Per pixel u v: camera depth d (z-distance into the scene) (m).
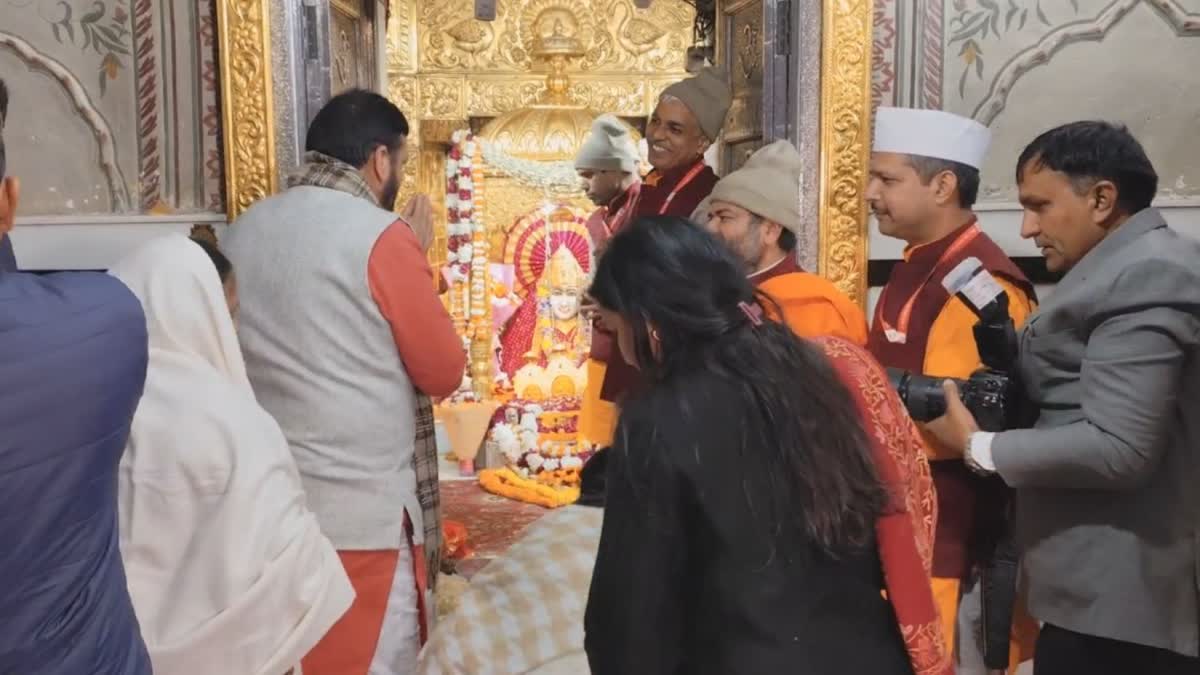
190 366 1.45
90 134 2.61
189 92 2.61
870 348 2.04
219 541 1.35
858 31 2.52
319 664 2.01
